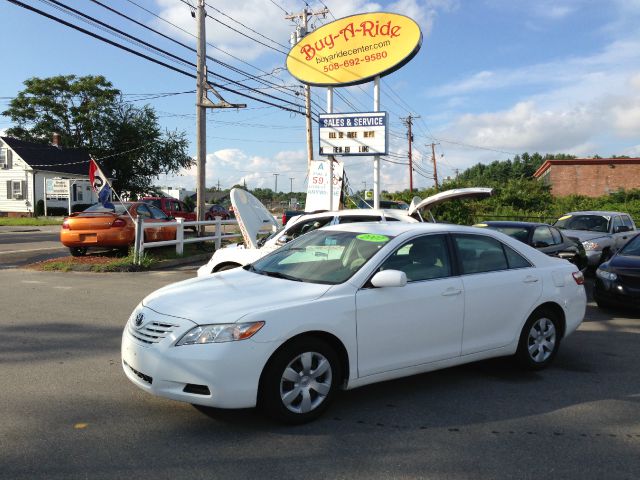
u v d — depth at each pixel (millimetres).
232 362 3738
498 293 5133
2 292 9289
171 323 3912
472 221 29734
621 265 8703
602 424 4199
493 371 5547
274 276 4801
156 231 14664
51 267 12094
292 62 15695
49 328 6816
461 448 3732
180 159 52500
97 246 13117
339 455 3590
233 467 3391
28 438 3727
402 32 14070
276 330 3869
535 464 3521
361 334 4281
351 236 5062
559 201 43531
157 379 3838
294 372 3998
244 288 4410
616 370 5641
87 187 45312
